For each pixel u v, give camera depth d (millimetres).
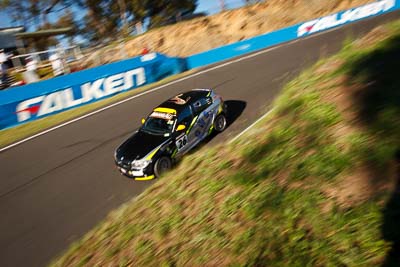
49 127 13805
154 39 25359
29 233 7266
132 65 18016
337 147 4547
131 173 8336
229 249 3830
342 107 5406
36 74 19000
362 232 3213
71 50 24000
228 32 25812
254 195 4484
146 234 4938
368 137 4363
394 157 3828
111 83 17078
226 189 4980
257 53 19750
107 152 10633
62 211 7891
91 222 7270
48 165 10438
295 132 5488
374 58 6785
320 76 7387
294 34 21875
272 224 3859
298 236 3545
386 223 3156
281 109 6816
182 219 4840
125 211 6168
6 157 11578
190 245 4211
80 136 12336
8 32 25703
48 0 38250
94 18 40812
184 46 24906
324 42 18844
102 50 23859
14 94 14711
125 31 36750
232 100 13000
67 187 8961
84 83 16250
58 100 15711
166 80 18234
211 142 9914
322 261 3170
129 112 14039
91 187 8750
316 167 4387
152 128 9195
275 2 26750
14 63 22094
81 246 5660
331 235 3369
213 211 4645
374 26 20250
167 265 4047
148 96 15773
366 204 3469
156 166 8281
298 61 16234
